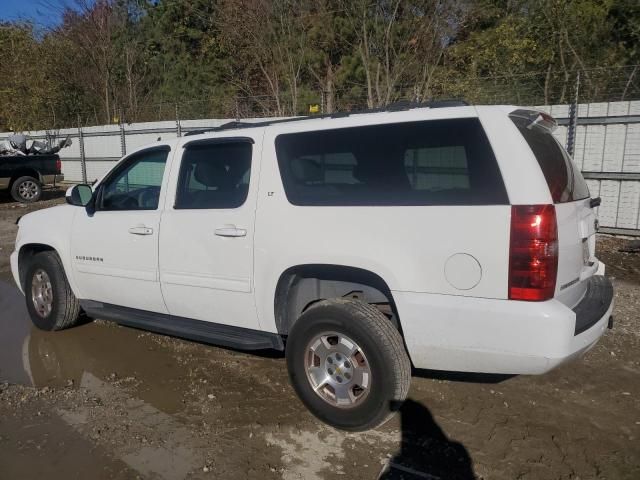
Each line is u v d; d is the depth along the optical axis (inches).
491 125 118.6
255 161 148.8
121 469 122.5
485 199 116.6
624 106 352.2
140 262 172.2
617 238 358.3
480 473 119.8
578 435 133.6
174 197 166.1
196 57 1013.8
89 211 188.1
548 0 596.1
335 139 137.2
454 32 568.1
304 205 138.7
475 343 118.1
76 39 1019.3
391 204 127.3
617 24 595.2
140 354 188.1
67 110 1049.5
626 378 162.9
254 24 716.7
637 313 215.6
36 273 208.5
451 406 148.2
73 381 167.9
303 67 681.0
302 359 139.8
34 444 132.6
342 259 131.7
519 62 596.4
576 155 372.5
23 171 615.5
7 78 1071.0
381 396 128.0
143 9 1091.9
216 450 129.5
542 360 113.3
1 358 186.2
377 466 122.7
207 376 169.5
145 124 679.7
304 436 135.2
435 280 121.0
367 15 577.6
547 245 112.3
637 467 121.1
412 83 575.5
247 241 147.1
